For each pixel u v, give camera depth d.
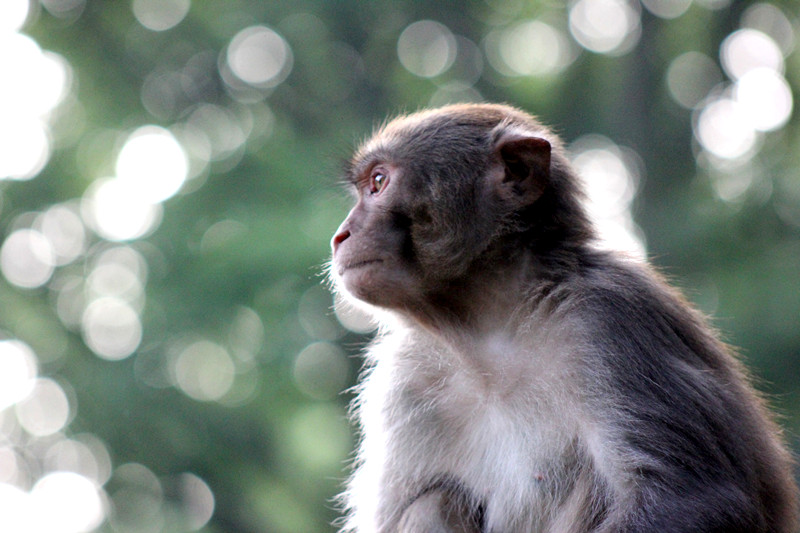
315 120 22.50
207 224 20.62
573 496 6.93
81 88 23.14
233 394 20.78
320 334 20.44
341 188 8.84
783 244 21.39
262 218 19.77
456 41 24.11
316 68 22.73
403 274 7.42
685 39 24.67
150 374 20.77
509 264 7.34
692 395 6.73
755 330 19.89
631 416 6.71
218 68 23.45
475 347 7.41
